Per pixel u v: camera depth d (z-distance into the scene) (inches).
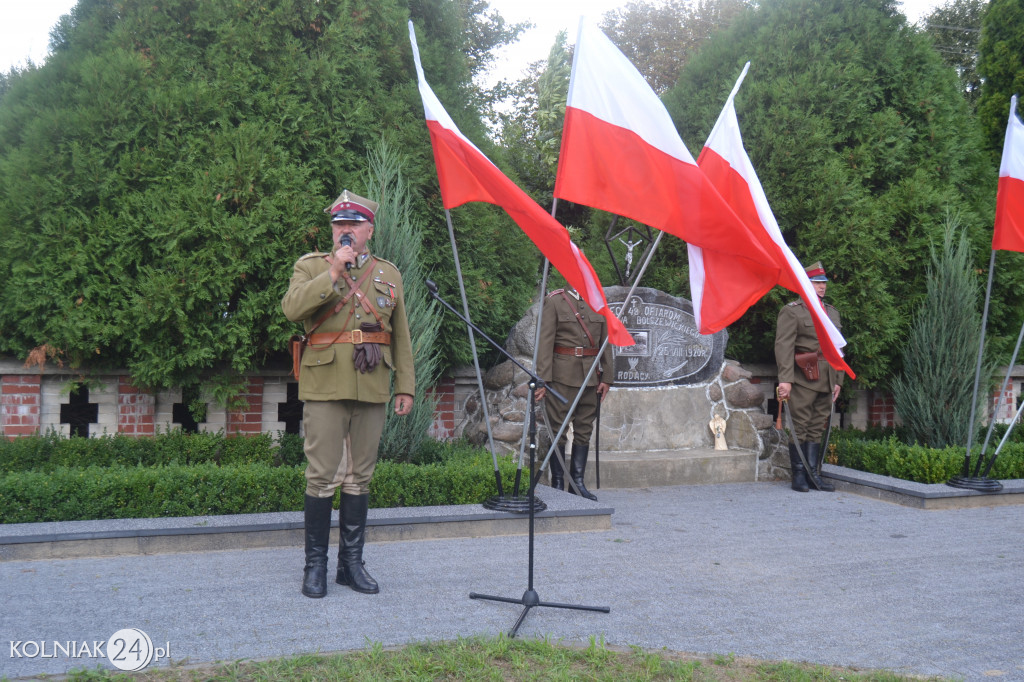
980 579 190.4
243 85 267.9
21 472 221.1
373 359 166.4
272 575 179.8
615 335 207.9
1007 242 284.0
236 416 291.9
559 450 286.2
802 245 337.4
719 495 295.4
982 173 365.4
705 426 337.7
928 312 328.8
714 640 146.9
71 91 262.1
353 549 173.2
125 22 271.7
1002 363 360.8
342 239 165.0
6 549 185.8
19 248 245.3
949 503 276.8
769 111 341.1
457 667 127.6
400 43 303.1
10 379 262.8
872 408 377.7
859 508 275.3
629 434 326.3
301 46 284.7
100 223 247.4
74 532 190.2
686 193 201.6
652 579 184.5
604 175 200.5
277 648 136.6
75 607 155.7
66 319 244.2
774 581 185.6
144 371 251.1
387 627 148.5
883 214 327.9
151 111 257.9
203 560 191.2
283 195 259.8
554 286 426.0
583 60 201.6
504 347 327.3
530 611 159.6
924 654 142.1
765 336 351.9
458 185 219.5
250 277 263.7
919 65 355.9
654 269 375.6
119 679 122.0
